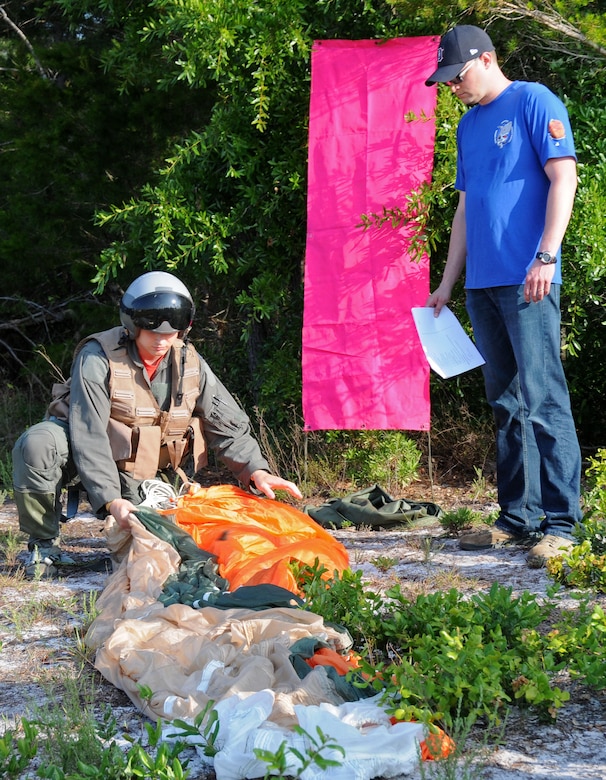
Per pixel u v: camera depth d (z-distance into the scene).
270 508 5.45
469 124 5.73
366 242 7.84
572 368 9.59
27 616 4.79
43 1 14.17
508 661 3.38
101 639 4.23
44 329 15.18
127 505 5.05
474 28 5.53
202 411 5.64
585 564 4.74
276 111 8.74
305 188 8.74
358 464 8.60
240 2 8.31
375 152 7.80
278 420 9.20
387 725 3.10
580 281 8.09
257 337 10.17
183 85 11.19
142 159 12.00
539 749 3.17
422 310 5.98
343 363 7.90
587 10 8.29
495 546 5.90
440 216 7.99
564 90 8.62
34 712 3.44
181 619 4.02
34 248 12.43
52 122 11.82
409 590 4.98
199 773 3.03
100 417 5.25
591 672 3.37
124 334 5.32
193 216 9.06
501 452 5.93
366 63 7.80
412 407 7.87
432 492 8.10
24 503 5.51
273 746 2.92
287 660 3.51
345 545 6.30
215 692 3.40
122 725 3.42
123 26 10.84
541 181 5.43
